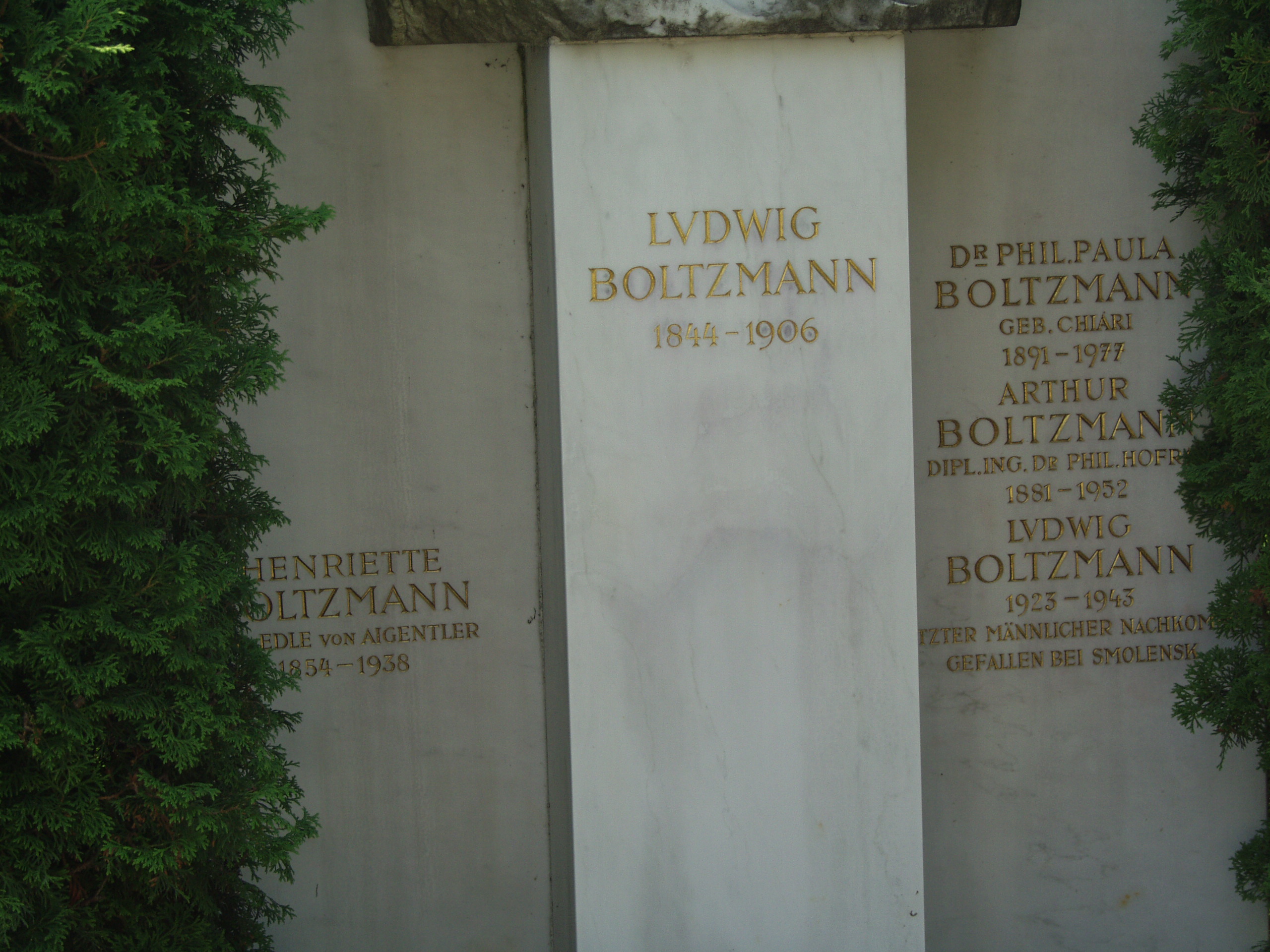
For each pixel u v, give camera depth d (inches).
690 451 137.1
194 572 115.6
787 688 137.6
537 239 162.1
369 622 171.9
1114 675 175.6
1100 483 174.6
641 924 137.7
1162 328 173.6
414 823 172.9
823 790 137.9
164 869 111.4
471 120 170.2
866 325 137.1
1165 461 174.6
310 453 170.2
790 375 137.2
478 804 173.8
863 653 137.7
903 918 138.5
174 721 113.0
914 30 137.0
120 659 110.7
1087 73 171.5
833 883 138.1
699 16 132.6
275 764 124.0
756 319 136.9
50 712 104.2
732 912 137.9
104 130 101.3
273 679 129.9
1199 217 156.1
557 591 150.9
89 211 103.8
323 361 169.9
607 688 137.1
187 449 108.0
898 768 138.3
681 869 137.6
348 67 168.2
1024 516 174.4
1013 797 175.9
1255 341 147.0
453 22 135.8
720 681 137.6
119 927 116.9
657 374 136.9
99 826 107.5
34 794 107.7
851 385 137.4
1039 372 173.6
